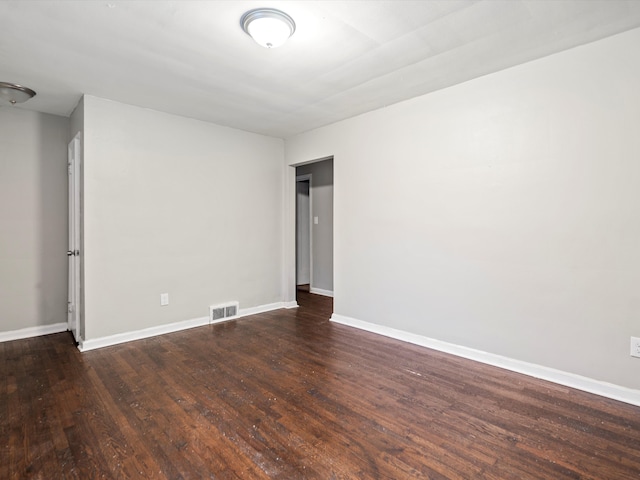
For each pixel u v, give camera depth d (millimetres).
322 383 2471
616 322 2258
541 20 2037
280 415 2053
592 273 2344
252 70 2658
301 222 6512
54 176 3686
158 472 1575
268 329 3787
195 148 3885
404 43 2279
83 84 2914
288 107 3508
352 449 1738
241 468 1604
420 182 3252
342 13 1944
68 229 3752
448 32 2156
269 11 1905
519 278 2662
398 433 1874
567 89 2408
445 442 1796
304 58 2479
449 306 3074
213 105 3436
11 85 2896
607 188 2275
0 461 1647
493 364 2797
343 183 3953
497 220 2766
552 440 1812
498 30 2143
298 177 6113
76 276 3371
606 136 2271
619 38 2205
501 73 2711
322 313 4504
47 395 2289
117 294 3355
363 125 3721
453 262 3039
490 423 1970
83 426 1936
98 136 3213
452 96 3004
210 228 4027
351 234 3885
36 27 2068
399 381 2506
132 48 2324
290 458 1672
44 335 3600
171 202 3705
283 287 4820
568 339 2443
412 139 3299
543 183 2531
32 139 3555
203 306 3975
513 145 2668
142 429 1907
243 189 4336
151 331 3562
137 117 3447
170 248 3705
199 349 3164
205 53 2398
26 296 3533
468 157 2918
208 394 2309
